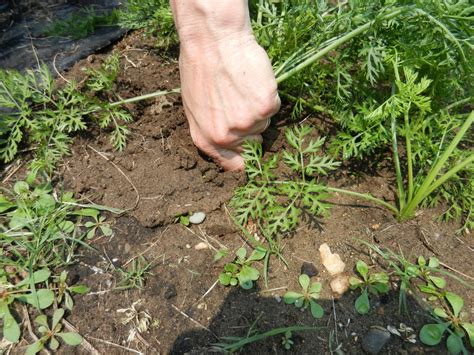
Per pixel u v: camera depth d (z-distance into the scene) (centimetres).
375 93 33
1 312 25
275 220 31
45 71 34
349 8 33
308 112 37
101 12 47
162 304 27
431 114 33
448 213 30
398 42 28
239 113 27
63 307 26
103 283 27
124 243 29
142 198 32
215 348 25
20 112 33
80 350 24
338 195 32
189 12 25
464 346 25
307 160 34
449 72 30
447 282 28
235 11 25
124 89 38
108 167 33
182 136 35
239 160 32
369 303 27
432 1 26
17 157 34
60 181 32
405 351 25
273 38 33
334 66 35
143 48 42
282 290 27
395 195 32
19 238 28
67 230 29
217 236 30
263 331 25
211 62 26
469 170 30
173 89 37
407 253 29
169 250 29
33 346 24
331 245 29
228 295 27
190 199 32
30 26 45
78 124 33
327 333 26
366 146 31
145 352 25
